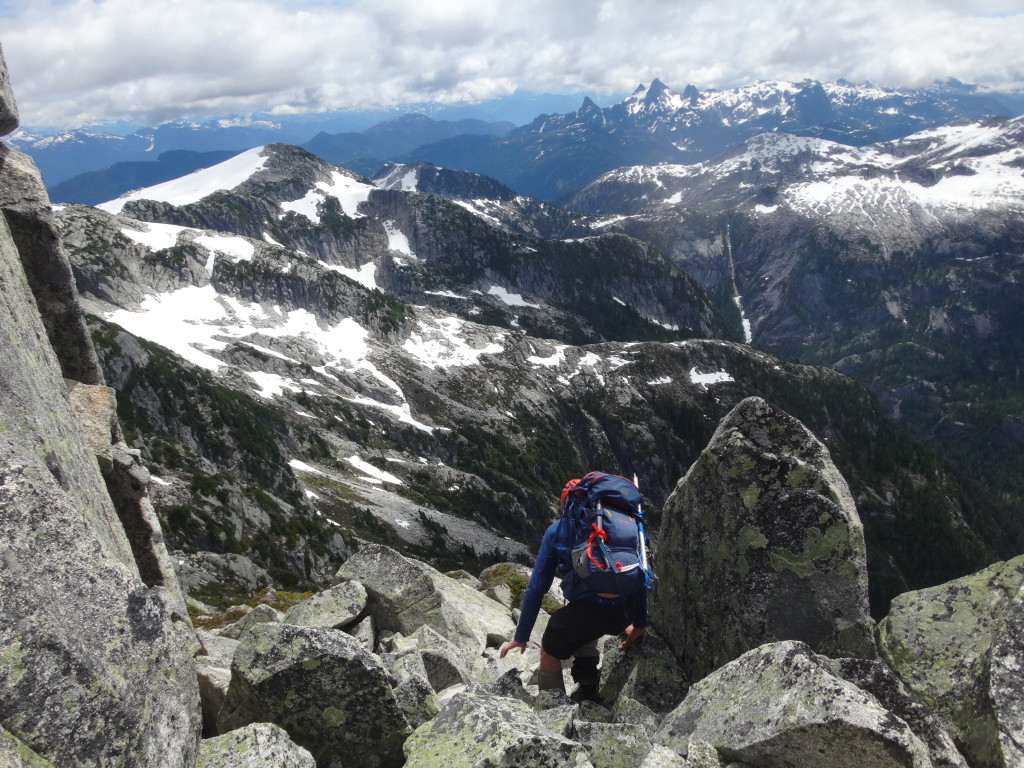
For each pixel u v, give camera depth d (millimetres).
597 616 7266
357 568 13984
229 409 130750
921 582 196375
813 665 6230
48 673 3912
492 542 143250
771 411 8438
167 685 4961
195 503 79188
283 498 118250
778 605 7801
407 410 190625
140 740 4383
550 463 194375
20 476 4672
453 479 166000
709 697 6930
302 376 184250
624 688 8875
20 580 4148
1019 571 7160
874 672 6930
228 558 62312
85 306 181250
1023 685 6023
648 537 7574
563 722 6562
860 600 7551
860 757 5426
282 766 5473
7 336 6738
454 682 10289
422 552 125375
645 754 5949
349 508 128375
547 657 7828
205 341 183125
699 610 8680
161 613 5172
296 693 6844
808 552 7754
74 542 4719
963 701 6559
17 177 11070
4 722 3619
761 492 8070
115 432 11766
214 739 5543
